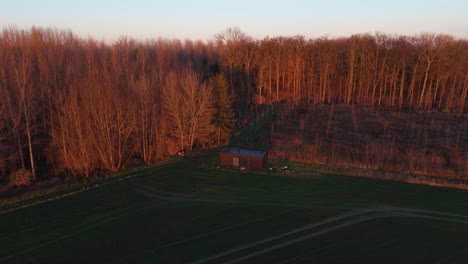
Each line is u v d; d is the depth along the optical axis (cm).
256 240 2169
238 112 6594
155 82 4881
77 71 4897
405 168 3622
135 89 4328
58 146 3897
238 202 2788
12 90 3994
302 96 8156
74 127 3759
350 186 3147
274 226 2347
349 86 7500
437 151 4153
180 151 4509
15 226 2478
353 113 6444
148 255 2033
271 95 8119
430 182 3228
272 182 3284
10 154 3681
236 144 4781
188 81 4675
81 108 3844
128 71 5466
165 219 2498
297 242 2131
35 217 2617
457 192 2989
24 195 3081
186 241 2180
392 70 7300
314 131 5244
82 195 3058
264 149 4466
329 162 3900
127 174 3694
